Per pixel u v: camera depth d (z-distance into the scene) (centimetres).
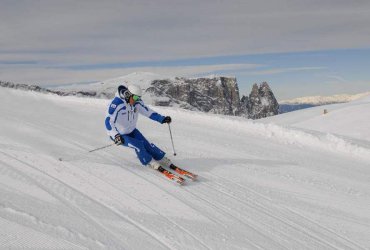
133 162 692
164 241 392
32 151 685
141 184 573
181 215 471
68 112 1361
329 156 1001
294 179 715
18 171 551
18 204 412
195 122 1366
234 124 1338
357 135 2772
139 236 392
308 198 616
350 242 470
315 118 3534
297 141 1151
